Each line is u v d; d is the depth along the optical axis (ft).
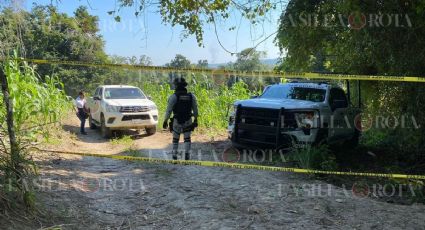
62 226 14.88
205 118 51.06
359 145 40.01
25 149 18.04
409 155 33.71
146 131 45.32
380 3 25.81
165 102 59.26
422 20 24.49
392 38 26.27
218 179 23.40
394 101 32.19
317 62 39.60
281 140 29.32
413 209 18.83
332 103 33.04
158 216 17.20
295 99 33.14
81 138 42.42
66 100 50.83
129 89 48.21
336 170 25.90
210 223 16.38
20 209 14.89
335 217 17.28
